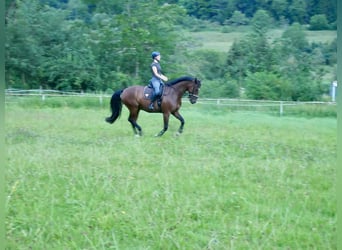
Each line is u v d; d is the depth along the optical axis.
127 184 7.46
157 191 7.16
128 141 12.22
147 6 37.19
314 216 6.36
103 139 12.56
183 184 7.65
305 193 7.34
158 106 13.67
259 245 5.36
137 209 6.38
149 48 37.25
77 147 11.07
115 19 37.66
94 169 8.59
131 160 9.55
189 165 9.09
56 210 6.42
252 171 8.83
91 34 39.12
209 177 8.25
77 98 26.20
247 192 7.35
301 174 8.63
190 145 11.67
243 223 6.09
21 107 24.16
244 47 40.28
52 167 8.69
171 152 10.66
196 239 5.54
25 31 36.16
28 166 8.73
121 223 5.97
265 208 6.55
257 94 32.28
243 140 13.12
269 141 13.14
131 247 5.36
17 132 13.80
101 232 5.69
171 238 5.45
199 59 40.16
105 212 6.42
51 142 11.88
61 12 39.19
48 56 37.47
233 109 25.80
